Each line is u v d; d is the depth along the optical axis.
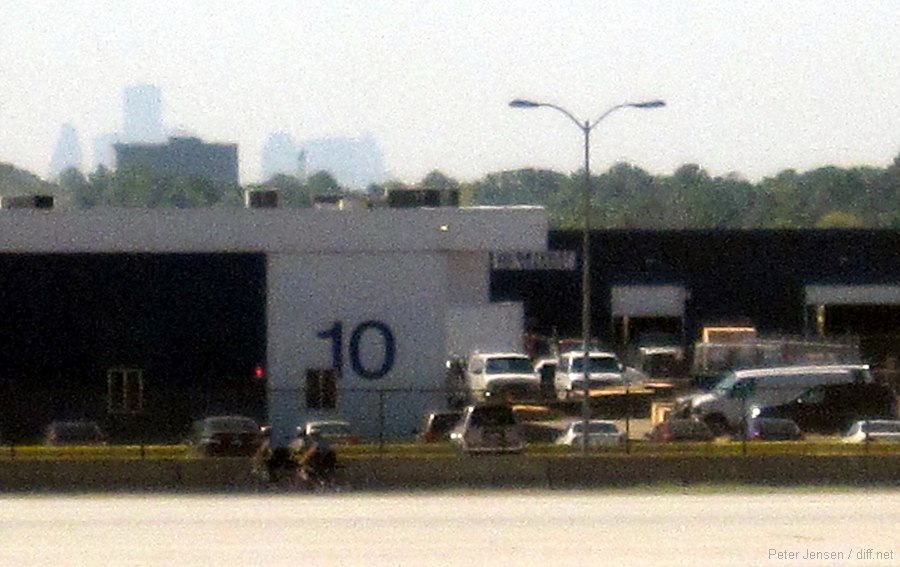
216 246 161.12
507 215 166.25
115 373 158.00
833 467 107.25
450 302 177.75
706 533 76.56
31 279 158.88
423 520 83.12
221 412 157.50
